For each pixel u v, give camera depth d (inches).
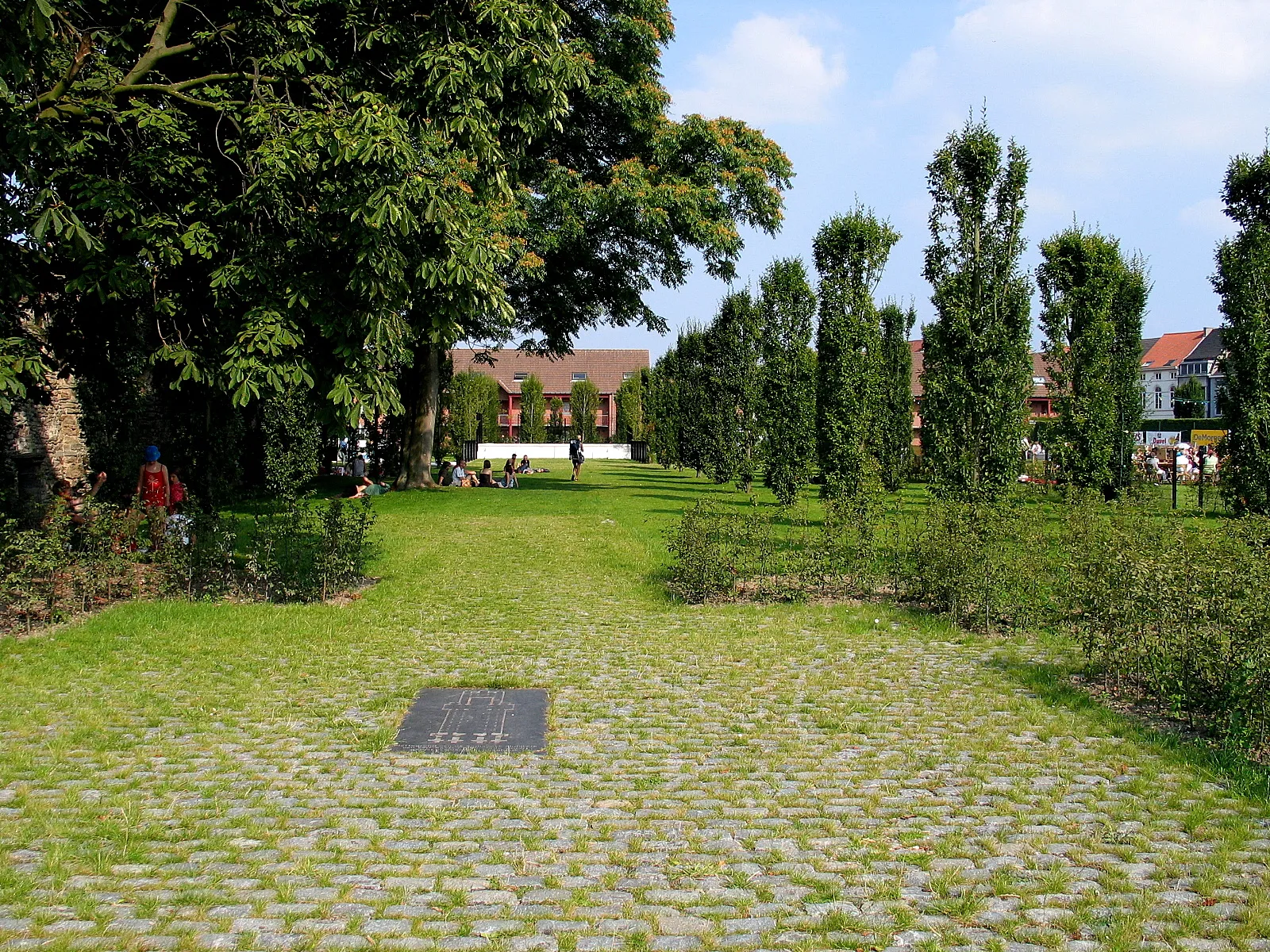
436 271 388.8
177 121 399.2
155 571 437.7
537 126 469.7
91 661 323.0
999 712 274.5
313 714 271.1
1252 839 183.8
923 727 260.2
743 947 143.4
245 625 380.8
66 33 399.5
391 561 570.3
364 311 389.7
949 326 558.3
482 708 278.7
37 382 402.3
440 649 352.2
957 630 383.9
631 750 242.1
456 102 410.3
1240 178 666.2
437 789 212.8
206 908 153.6
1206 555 336.2
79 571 399.2
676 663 332.2
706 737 251.9
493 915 153.3
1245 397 646.5
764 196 1007.6
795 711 276.4
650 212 933.2
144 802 202.2
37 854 173.9
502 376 3730.3
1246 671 237.5
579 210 943.7
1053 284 1013.8
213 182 424.5
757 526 479.2
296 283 391.9
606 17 950.4
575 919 152.3
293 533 493.4
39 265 408.2
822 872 170.6
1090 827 190.5
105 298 380.8
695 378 1612.9
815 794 210.4
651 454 2488.9
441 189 390.9
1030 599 392.5
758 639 370.9
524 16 409.1
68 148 372.5
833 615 413.4
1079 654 342.3
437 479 1589.6
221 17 437.7
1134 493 719.7
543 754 238.2
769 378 945.5
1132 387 1067.3
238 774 221.0
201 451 815.1
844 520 485.1
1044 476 1028.5
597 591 476.4
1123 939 143.8
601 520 815.1
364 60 431.8
